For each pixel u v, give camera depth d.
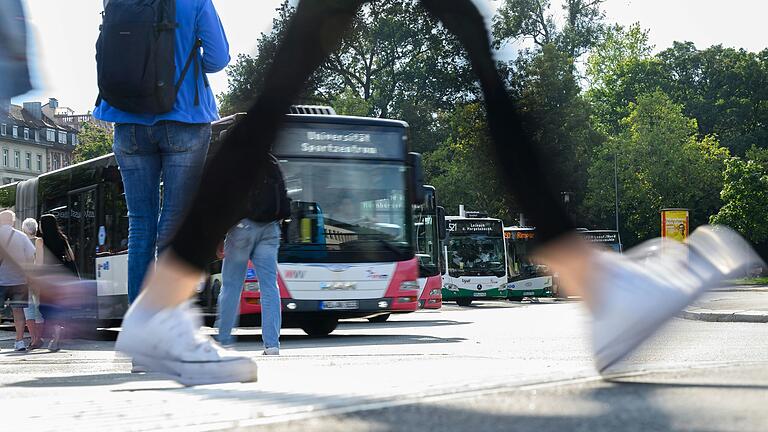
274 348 7.47
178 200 5.89
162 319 2.91
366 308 14.61
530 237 2.46
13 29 2.21
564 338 10.77
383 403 2.27
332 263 14.48
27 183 20.53
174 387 3.42
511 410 2.07
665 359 5.41
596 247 2.49
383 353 7.71
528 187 2.40
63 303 2.08
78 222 17.88
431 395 2.40
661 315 2.48
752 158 69.88
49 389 3.98
